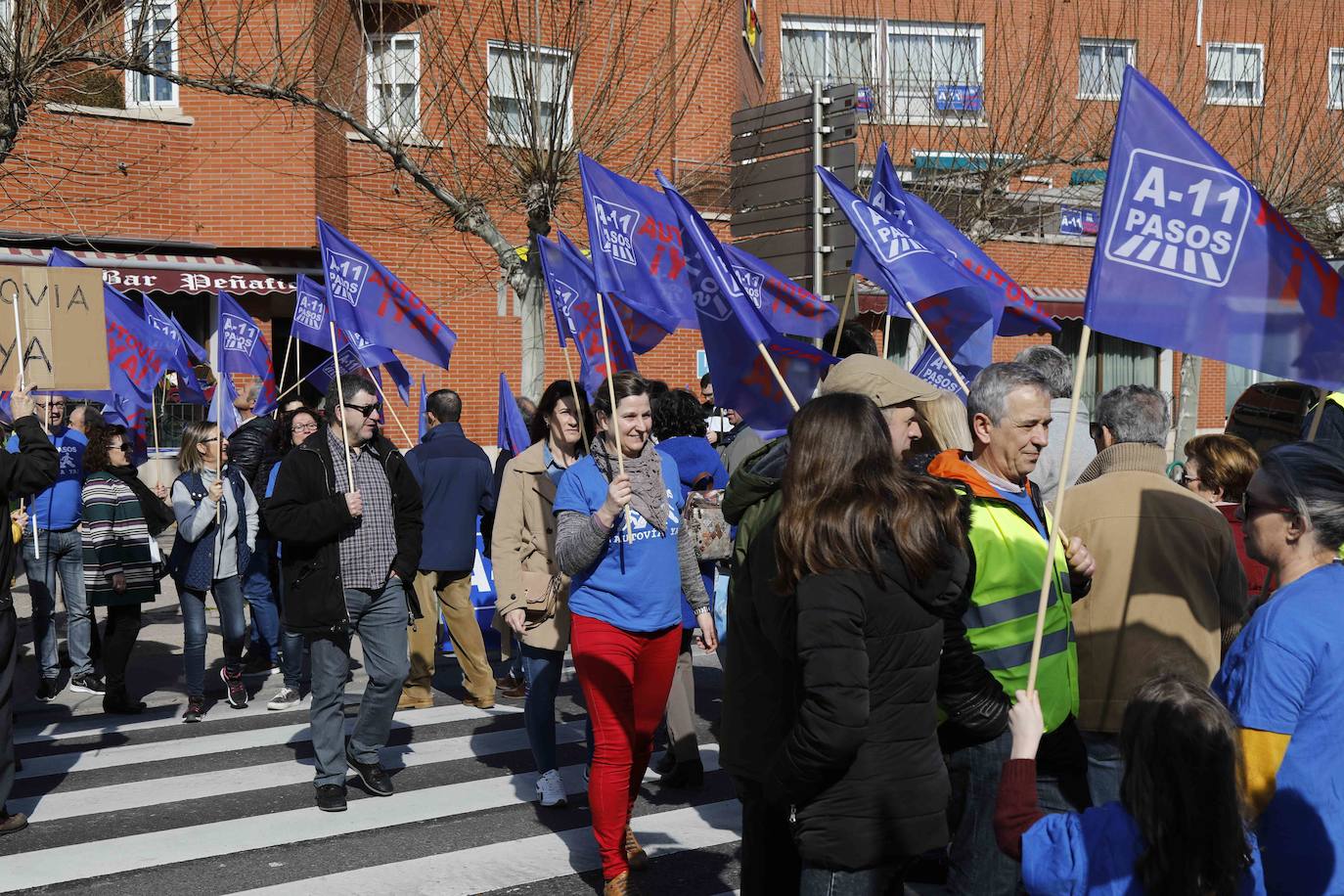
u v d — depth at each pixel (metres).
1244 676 3.10
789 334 7.49
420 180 13.34
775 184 9.88
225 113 17.12
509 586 5.99
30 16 10.41
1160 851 2.52
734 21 19.03
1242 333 3.61
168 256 16.73
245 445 9.33
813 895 3.22
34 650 9.66
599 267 5.71
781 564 3.18
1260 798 3.03
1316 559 3.15
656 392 7.23
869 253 5.75
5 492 5.77
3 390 7.15
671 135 14.71
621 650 5.00
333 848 5.58
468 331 18.73
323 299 8.93
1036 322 6.99
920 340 12.29
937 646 3.21
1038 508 4.11
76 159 14.72
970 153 17.12
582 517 5.11
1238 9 20.97
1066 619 3.76
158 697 8.48
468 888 5.10
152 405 10.16
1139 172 3.61
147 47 11.82
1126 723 2.61
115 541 8.00
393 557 6.18
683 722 6.38
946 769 3.53
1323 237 17.59
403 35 15.52
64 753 7.19
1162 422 4.27
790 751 3.12
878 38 19.97
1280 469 3.17
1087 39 19.86
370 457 6.18
